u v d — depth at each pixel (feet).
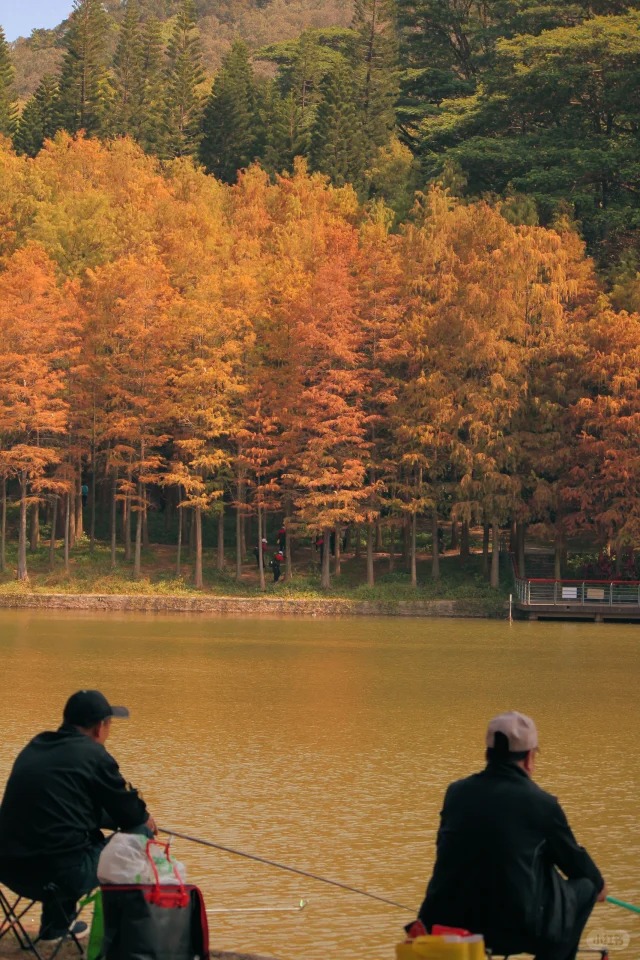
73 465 280.31
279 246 314.76
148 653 160.35
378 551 301.43
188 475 258.37
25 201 327.06
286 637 190.08
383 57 456.04
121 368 268.00
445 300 262.88
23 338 255.70
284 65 574.97
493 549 255.70
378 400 262.26
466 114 392.68
